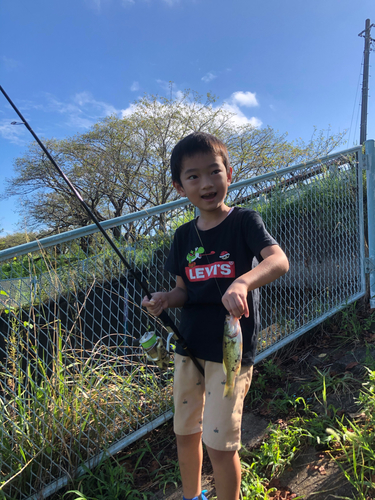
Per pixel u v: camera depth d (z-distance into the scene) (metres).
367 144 3.20
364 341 2.63
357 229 3.25
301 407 2.09
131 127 15.48
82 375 2.04
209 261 1.50
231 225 1.48
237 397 1.31
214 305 1.46
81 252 2.09
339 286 3.14
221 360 1.38
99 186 16.08
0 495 1.67
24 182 16.22
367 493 1.39
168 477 1.79
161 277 2.38
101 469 1.95
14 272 1.90
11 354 1.89
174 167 1.53
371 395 1.92
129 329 2.66
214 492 1.61
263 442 1.80
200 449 1.53
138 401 2.23
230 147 15.51
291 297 3.20
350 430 1.77
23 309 2.00
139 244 2.29
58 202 16.72
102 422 2.09
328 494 1.47
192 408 1.50
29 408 1.88
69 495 1.82
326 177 3.09
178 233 1.69
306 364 2.60
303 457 1.71
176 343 1.60
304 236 3.07
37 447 1.83
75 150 15.79
